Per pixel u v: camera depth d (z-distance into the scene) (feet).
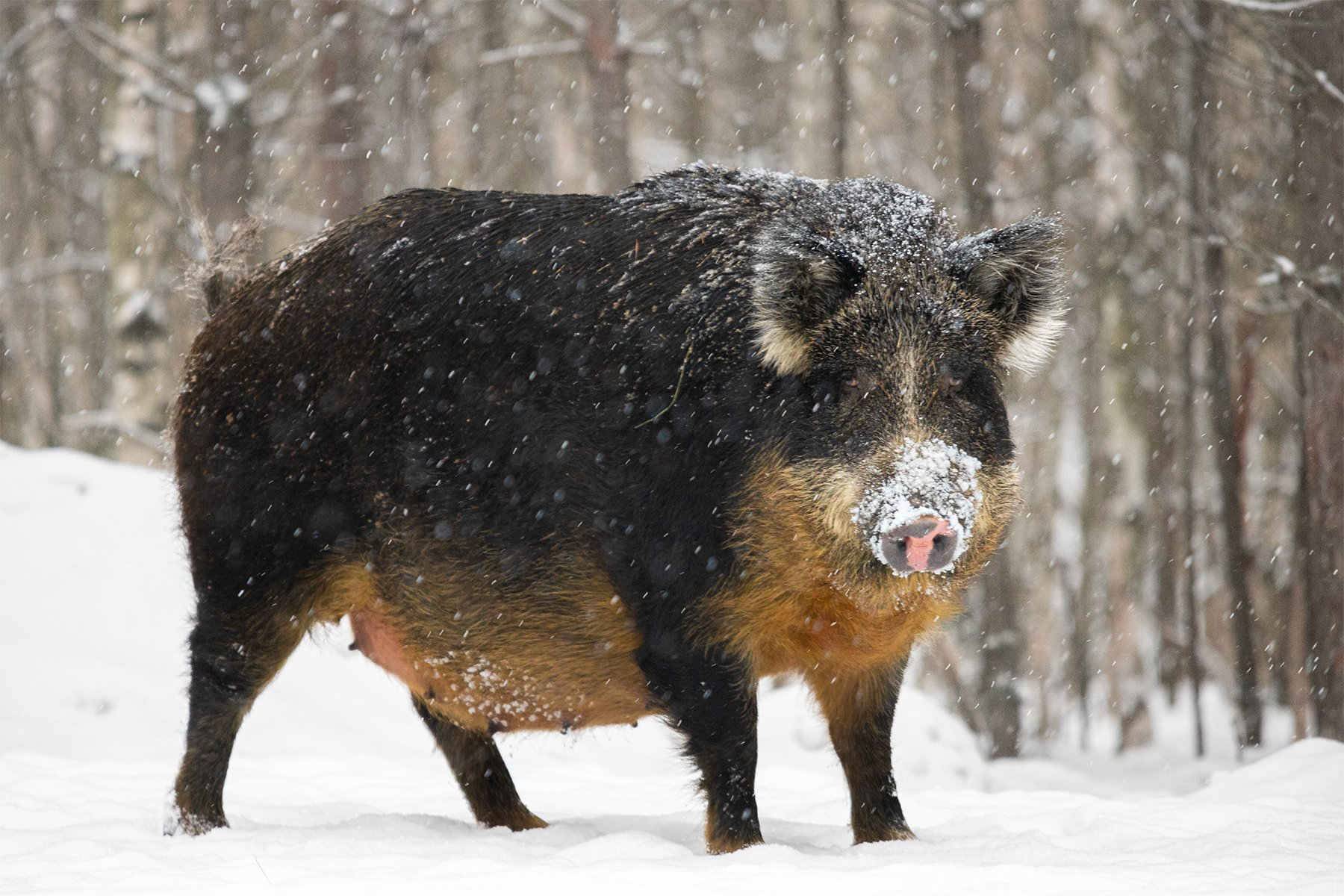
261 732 105.09
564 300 64.08
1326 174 122.93
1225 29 150.61
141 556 125.29
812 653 62.03
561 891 49.70
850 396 57.47
